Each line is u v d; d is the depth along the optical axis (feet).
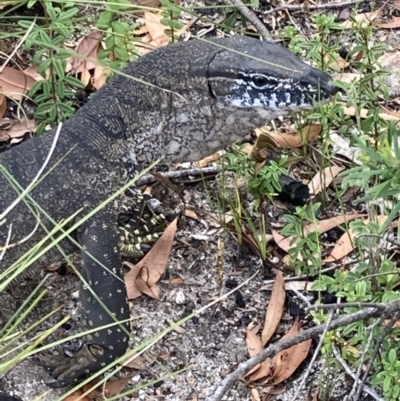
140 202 2.61
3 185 2.26
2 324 2.41
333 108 2.51
